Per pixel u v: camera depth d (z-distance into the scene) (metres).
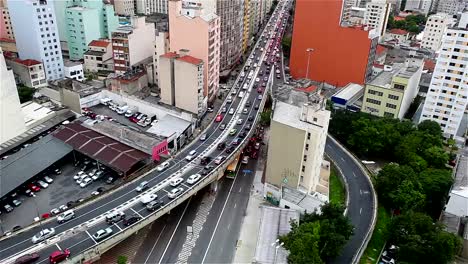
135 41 180.88
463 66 132.75
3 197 99.94
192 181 103.25
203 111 154.38
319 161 105.69
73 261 76.81
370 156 136.62
